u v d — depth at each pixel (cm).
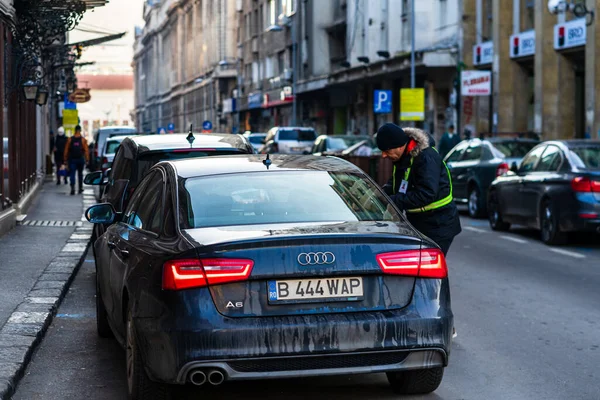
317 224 777
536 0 4412
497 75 4856
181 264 719
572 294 1391
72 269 1608
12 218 2369
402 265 747
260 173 852
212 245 719
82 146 3938
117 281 880
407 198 992
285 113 9412
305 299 727
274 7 9794
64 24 2653
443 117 5616
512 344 1055
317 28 8081
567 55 4288
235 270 715
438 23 5603
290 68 9225
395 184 1020
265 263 719
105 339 1120
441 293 760
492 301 1337
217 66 12769
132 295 788
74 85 5400
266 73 10219
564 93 4306
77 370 968
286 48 9331
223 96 12988
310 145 5644
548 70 4372
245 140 1412
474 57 5175
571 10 3825
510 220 2306
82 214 2880
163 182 865
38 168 4466
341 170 881
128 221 951
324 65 8106
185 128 16512
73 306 1341
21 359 947
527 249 1988
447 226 1011
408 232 778
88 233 2258
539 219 2106
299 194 820
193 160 904
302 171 862
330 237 733
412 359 745
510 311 1258
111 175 1461
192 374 710
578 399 831
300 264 723
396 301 745
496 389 865
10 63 2434
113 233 971
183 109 16712
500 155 2798
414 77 5366
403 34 6056
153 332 733
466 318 1212
